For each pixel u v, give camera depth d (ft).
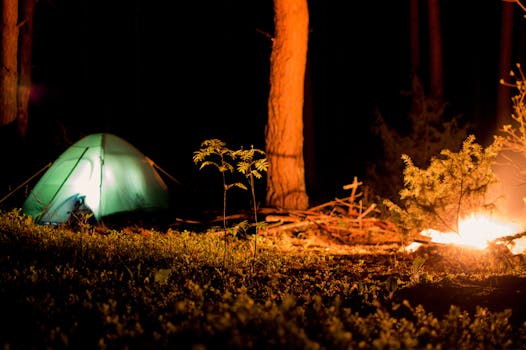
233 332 12.85
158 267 24.26
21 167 51.19
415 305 19.51
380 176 51.19
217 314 15.78
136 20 83.87
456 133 50.49
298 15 43.55
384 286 22.63
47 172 41.65
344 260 31.45
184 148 78.54
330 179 74.64
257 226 29.55
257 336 13.55
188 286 20.29
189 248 30.58
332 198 62.90
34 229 31.50
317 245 38.47
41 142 58.34
